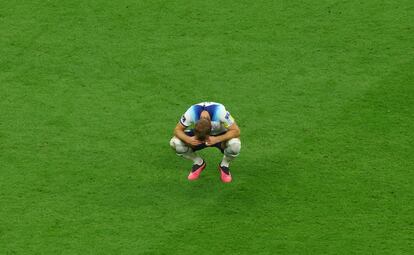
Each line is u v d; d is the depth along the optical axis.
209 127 36.50
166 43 47.94
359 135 41.31
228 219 36.69
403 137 41.03
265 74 45.62
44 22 49.75
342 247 35.25
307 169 39.44
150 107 43.47
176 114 42.97
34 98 44.22
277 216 36.81
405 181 38.53
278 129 41.94
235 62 46.53
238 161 40.03
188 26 49.16
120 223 36.56
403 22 49.09
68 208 37.38
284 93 44.28
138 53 47.28
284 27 48.91
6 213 37.12
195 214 37.00
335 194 37.94
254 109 43.31
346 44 47.62
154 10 50.41
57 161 40.03
